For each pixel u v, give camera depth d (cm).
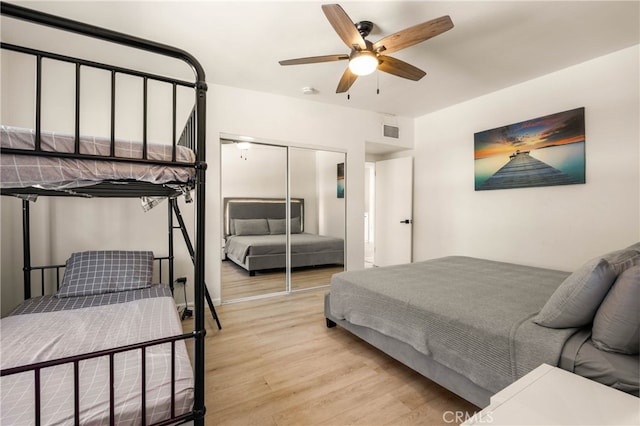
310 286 392
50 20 84
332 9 162
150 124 292
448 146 411
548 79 304
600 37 237
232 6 196
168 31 224
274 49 251
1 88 233
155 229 295
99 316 179
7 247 234
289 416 154
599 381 105
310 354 218
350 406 162
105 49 245
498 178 348
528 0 194
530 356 124
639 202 249
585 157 278
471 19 213
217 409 159
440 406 162
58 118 255
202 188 113
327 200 401
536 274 246
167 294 231
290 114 365
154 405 104
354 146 414
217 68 284
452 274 248
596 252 273
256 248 358
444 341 158
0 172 86
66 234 260
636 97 249
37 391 87
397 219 484
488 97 359
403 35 183
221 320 285
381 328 197
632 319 106
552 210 303
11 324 166
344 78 247
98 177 100
